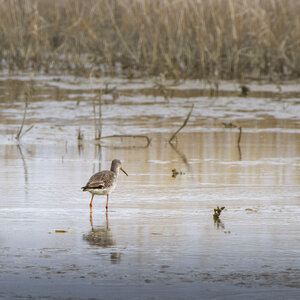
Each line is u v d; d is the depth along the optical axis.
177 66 50.06
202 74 50.81
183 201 19.11
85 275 12.79
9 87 46.22
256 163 24.92
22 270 13.05
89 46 54.72
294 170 23.62
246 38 52.28
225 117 36.34
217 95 43.69
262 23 50.09
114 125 33.72
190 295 11.90
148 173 23.19
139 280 12.56
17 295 11.83
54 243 14.85
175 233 15.73
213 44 50.62
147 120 35.25
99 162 25.17
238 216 17.36
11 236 15.41
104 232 15.80
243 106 39.72
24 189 20.59
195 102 40.97
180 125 33.91
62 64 55.31
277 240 15.13
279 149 27.84
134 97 42.56
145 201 19.12
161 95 43.47
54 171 23.42
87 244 14.80
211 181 21.86
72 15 56.47
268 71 52.53
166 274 12.88
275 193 20.12
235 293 11.99
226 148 28.12
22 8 55.94
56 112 36.94
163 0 51.44
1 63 56.00
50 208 18.23
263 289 12.16
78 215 17.48
